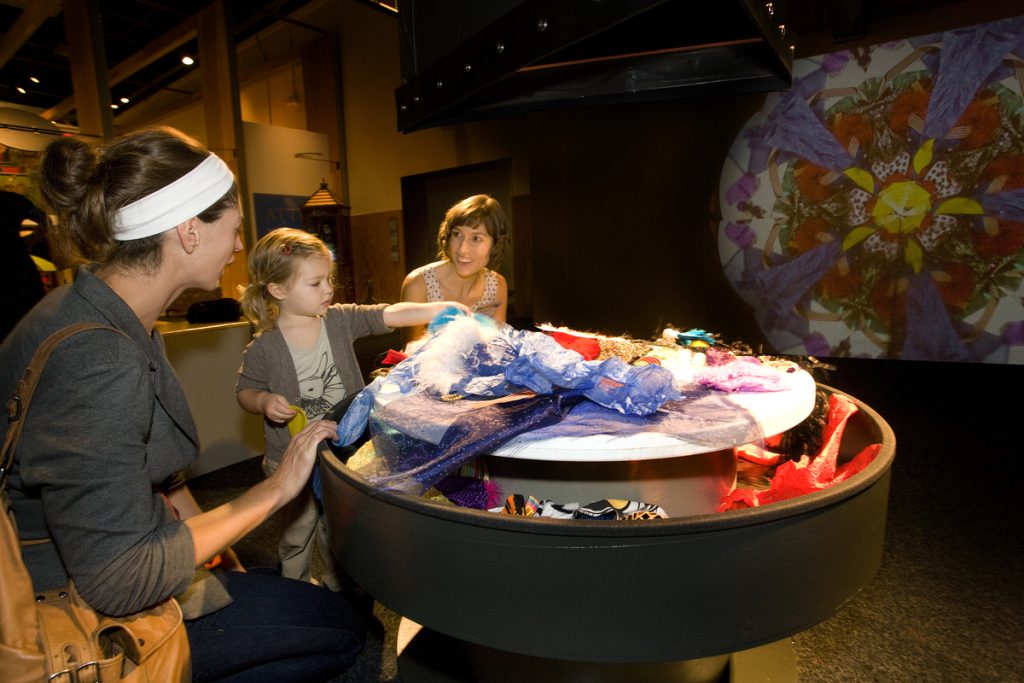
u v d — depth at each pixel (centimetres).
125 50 890
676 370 113
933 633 154
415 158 827
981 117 437
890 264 485
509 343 110
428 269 202
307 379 161
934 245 466
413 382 108
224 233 96
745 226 542
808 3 482
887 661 144
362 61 854
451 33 121
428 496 105
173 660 86
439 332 119
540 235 644
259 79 1027
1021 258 435
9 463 78
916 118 460
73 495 77
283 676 113
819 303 519
